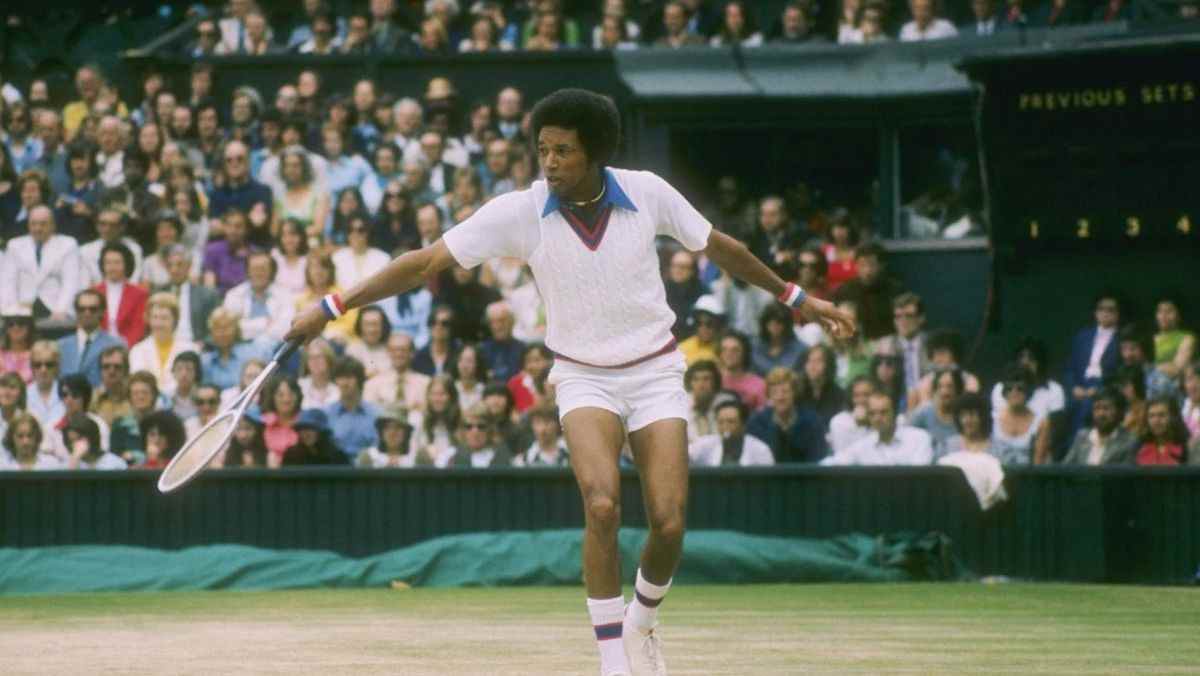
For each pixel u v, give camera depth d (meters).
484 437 26.39
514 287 31.30
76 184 33.31
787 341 29.11
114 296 30.31
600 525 10.70
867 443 26.25
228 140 33.94
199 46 36.25
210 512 24.55
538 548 24.28
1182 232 30.06
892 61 33.50
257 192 32.22
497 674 13.08
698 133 33.47
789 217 32.91
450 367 28.59
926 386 27.06
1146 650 15.25
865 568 24.50
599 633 11.07
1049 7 33.66
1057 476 24.78
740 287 30.55
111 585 23.47
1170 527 24.33
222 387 29.20
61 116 35.06
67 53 37.00
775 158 33.53
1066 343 30.73
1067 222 30.56
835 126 33.41
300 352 29.52
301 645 15.71
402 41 34.97
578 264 10.87
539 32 35.03
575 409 10.98
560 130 10.58
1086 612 19.62
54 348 28.36
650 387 11.05
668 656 14.60
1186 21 30.11
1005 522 24.94
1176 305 29.17
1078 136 30.30
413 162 32.34
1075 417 27.23
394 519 24.69
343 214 31.69
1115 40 29.78
